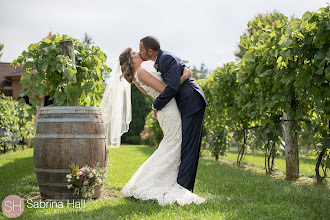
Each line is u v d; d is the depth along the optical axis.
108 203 3.62
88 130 3.95
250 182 4.92
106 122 4.54
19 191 4.38
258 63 5.88
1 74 20.70
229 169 6.86
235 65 7.86
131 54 4.05
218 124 9.20
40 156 3.89
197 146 3.77
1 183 5.03
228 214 2.97
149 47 3.88
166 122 3.77
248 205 3.27
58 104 4.54
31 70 4.96
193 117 3.74
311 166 7.79
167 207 3.27
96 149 3.98
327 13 3.98
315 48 4.33
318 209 3.16
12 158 9.30
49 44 4.62
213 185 4.67
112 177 5.56
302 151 10.99
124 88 4.64
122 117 4.64
